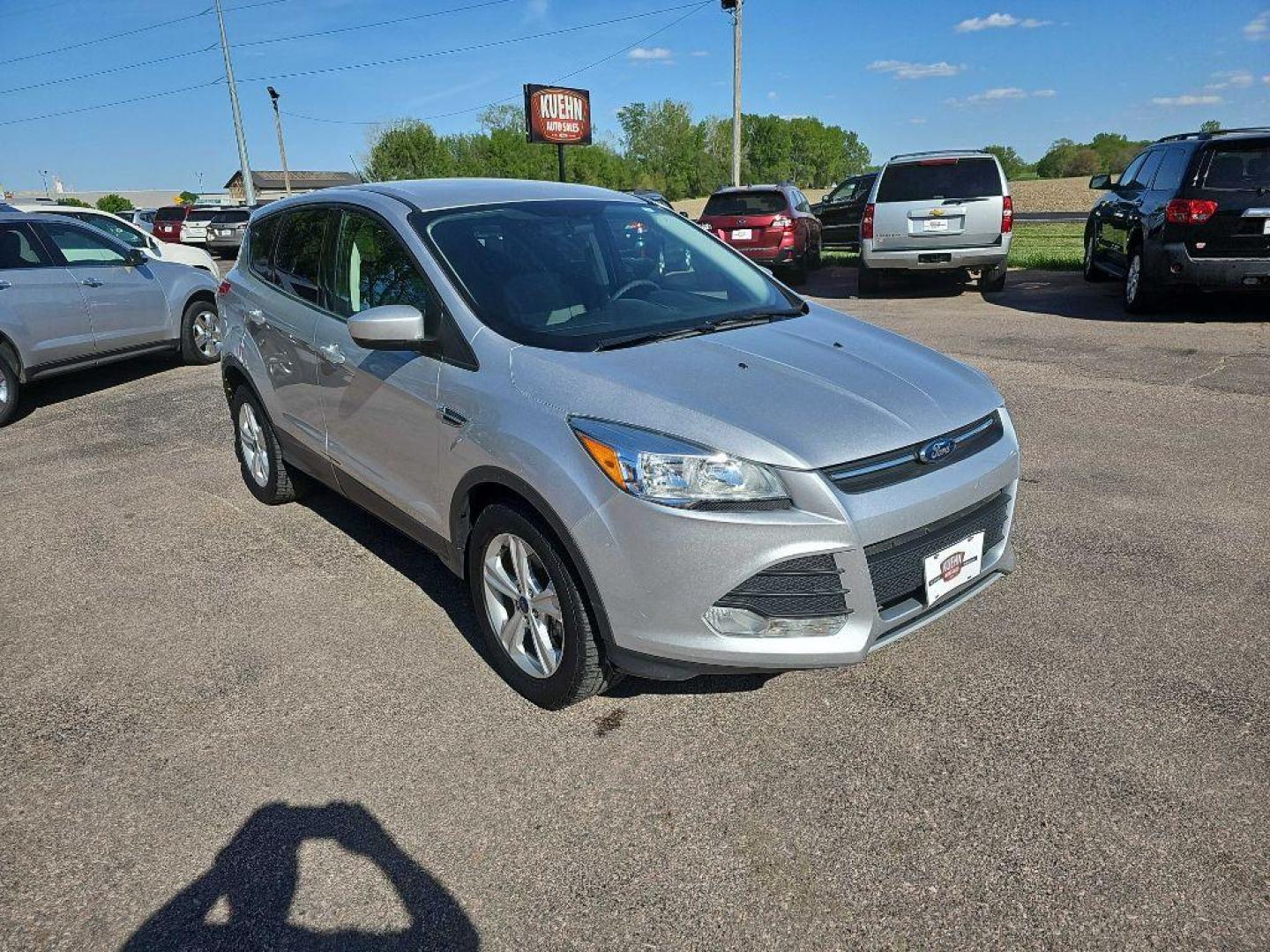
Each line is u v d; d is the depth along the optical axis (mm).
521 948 2131
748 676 3221
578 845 2447
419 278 3393
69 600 4082
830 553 2523
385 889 2328
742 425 2590
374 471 3742
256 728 3049
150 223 35562
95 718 3150
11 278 7613
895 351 3303
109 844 2535
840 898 2225
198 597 4055
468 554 3299
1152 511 4461
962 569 2869
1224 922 2096
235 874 2404
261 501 5219
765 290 3914
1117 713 2879
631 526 2574
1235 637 3283
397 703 3162
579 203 4004
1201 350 7867
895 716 2934
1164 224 8844
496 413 2945
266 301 4504
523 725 2996
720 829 2475
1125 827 2400
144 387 8758
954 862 2314
